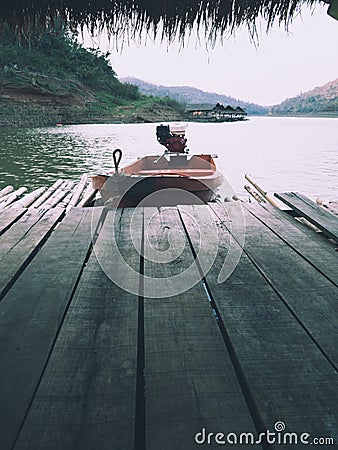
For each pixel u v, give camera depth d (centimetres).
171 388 107
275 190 909
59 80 4347
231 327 141
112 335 135
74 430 93
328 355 123
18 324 142
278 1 277
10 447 88
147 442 90
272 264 206
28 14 309
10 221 290
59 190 718
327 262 208
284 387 108
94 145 1833
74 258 213
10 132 2616
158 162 645
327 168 1217
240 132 3123
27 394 104
